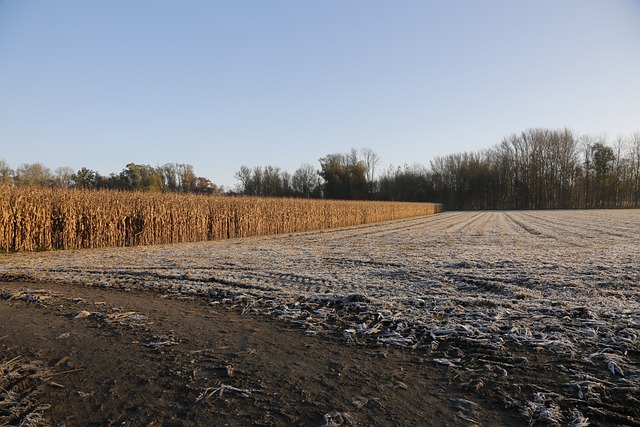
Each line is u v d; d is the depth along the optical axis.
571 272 9.31
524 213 66.06
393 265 11.08
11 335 5.48
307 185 89.50
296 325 5.86
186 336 5.42
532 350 4.74
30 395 3.82
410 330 5.49
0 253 14.91
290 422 3.33
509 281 8.53
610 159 83.44
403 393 3.81
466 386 3.91
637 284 7.87
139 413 3.51
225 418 3.41
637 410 3.39
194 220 21.27
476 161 100.00
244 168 82.94
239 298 7.27
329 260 12.23
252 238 23.06
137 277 9.49
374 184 98.38
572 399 3.59
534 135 92.56
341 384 4.00
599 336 5.06
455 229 30.28
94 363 4.56
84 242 17.55
